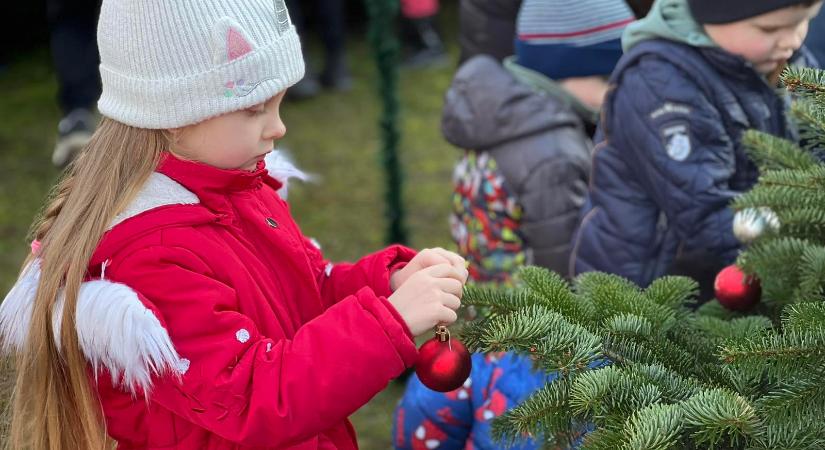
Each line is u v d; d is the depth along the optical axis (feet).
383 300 3.80
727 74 5.90
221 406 3.69
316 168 15.66
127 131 3.95
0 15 21.06
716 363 3.98
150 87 3.81
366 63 20.62
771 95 6.03
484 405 5.44
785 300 4.39
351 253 12.88
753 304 4.45
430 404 5.67
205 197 3.98
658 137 5.97
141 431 4.05
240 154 3.94
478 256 7.50
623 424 3.42
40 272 3.92
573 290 4.86
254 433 3.68
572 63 7.19
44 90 19.16
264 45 3.84
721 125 5.93
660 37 6.09
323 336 3.72
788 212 4.42
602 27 7.10
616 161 6.36
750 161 6.06
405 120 17.58
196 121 3.83
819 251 4.12
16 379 4.03
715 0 5.65
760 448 3.31
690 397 3.51
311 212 14.19
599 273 4.59
